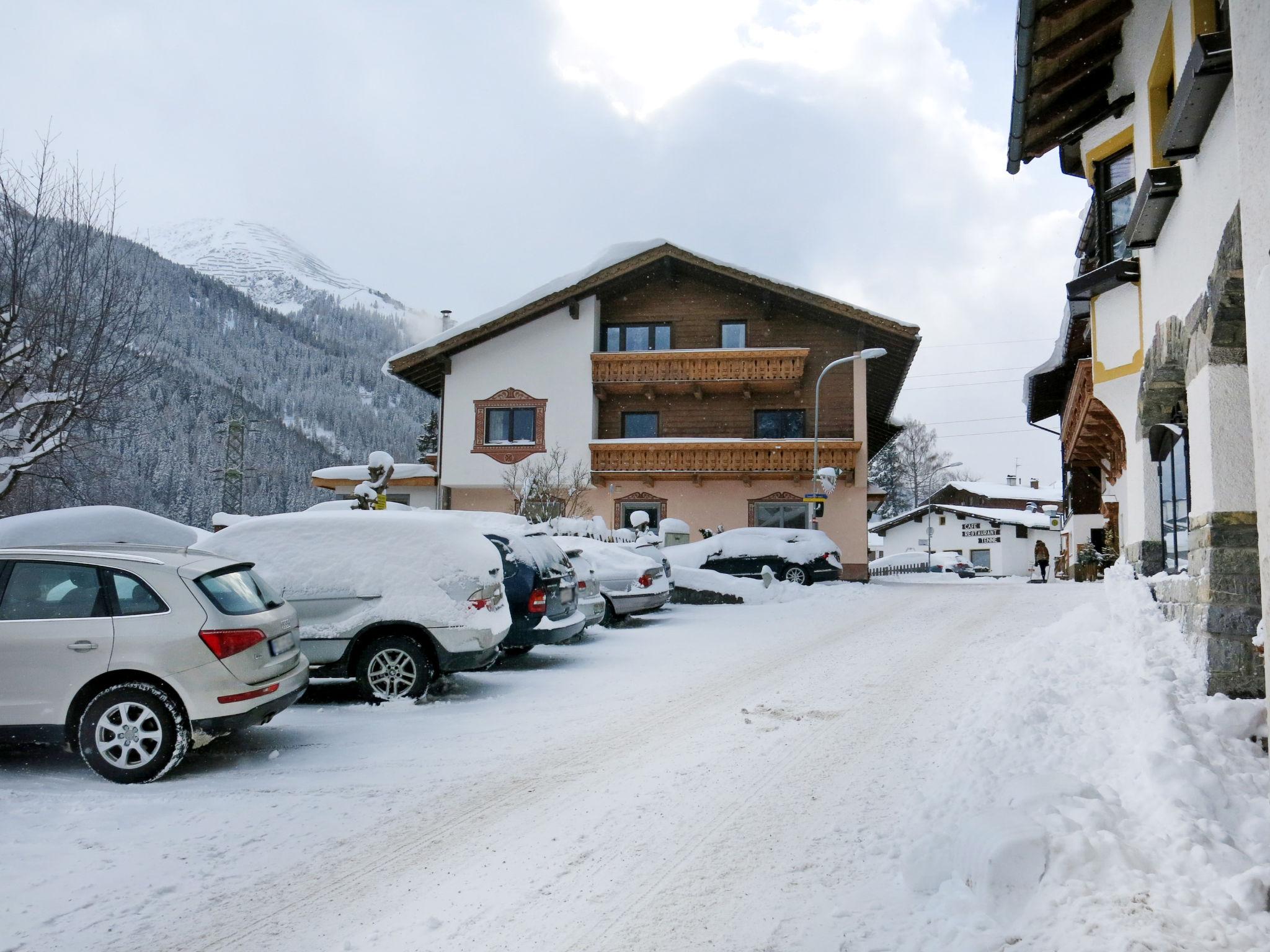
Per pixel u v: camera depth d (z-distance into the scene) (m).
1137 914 3.17
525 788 5.68
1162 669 6.35
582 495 28.95
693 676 9.86
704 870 4.23
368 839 4.77
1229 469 5.95
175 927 3.72
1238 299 5.55
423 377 31.78
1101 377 9.89
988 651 10.91
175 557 6.38
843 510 27.98
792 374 27.83
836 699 8.30
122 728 5.89
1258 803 4.27
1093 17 8.64
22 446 14.14
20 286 13.95
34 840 4.76
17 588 6.14
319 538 8.70
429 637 8.38
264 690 6.25
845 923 3.59
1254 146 4.27
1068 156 11.73
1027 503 61.53
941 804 4.80
